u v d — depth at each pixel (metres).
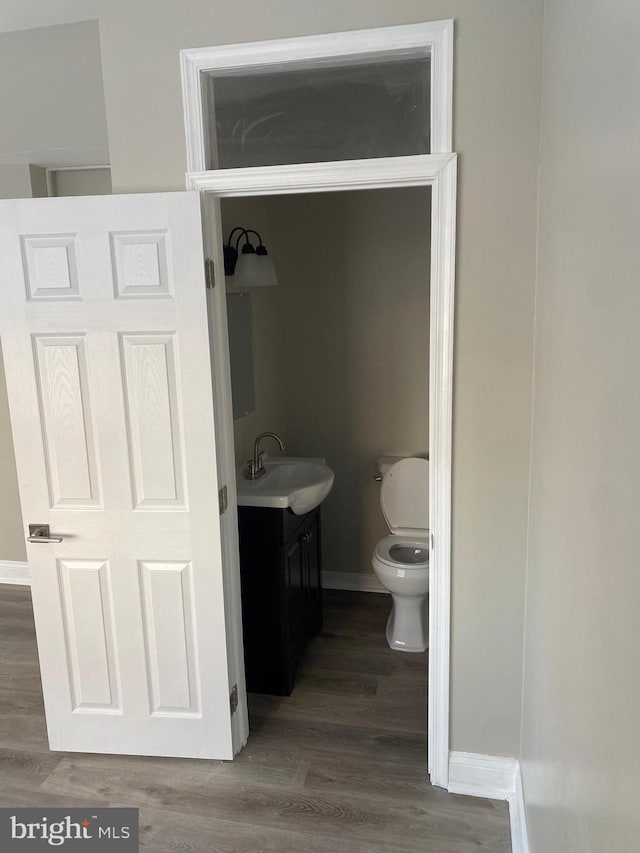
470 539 2.16
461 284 2.02
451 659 2.25
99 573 2.39
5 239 2.20
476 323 2.03
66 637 2.46
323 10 1.96
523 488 2.09
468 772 2.30
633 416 0.82
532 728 1.90
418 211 3.50
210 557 2.32
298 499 2.87
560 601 1.40
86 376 2.26
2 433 3.94
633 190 0.82
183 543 2.33
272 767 2.45
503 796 2.28
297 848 2.08
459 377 2.07
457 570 2.19
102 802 2.28
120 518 2.34
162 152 2.16
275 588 2.84
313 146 2.09
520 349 2.01
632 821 0.79
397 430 3.76
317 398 3.83
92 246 2.16
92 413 2.28
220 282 2.27
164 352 2.20
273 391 3.69
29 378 2.28
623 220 0.88
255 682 2.93
